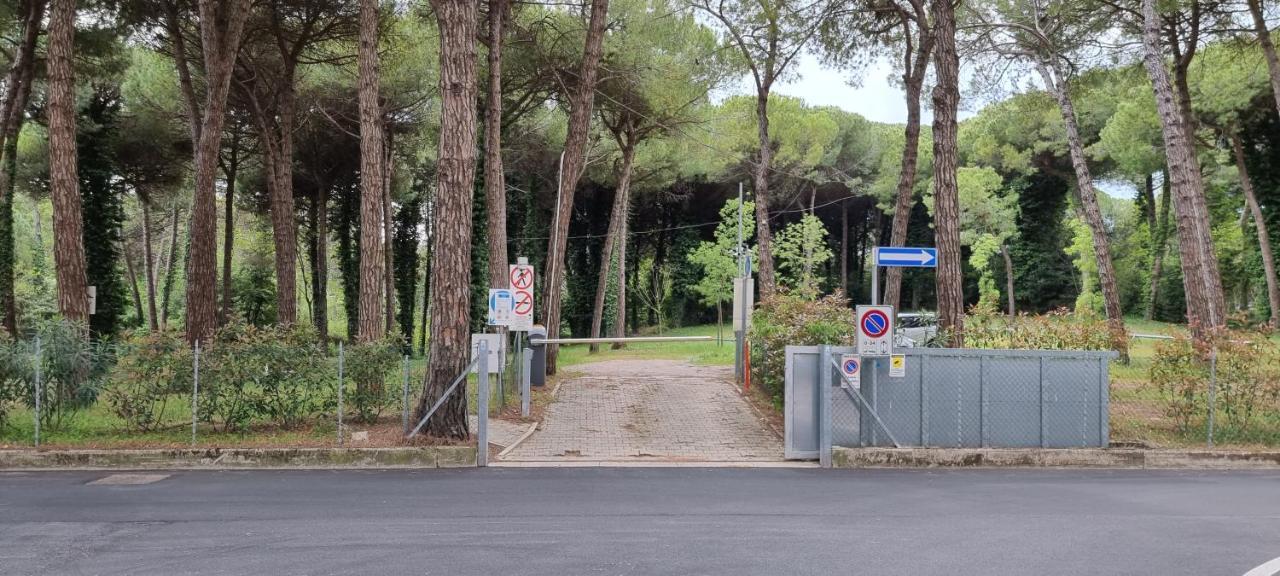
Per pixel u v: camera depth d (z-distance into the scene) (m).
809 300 15.91
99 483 8.88
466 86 11.16
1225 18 21.20
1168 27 22.06
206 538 6.49
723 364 22.69
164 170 31.27
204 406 10.98
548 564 5.81
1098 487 9.07
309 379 11.27
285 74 23.70
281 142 25.31
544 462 10.41
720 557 6.02
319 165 34.91
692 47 24.50
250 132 28.83
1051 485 9.17
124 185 31.53
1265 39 20.08
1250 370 11.57
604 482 9.13
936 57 13.68
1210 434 11.22
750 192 49.16
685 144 31.69
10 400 10.84
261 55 24.64
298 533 6.67
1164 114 16.64
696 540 6.52
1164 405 12.09
